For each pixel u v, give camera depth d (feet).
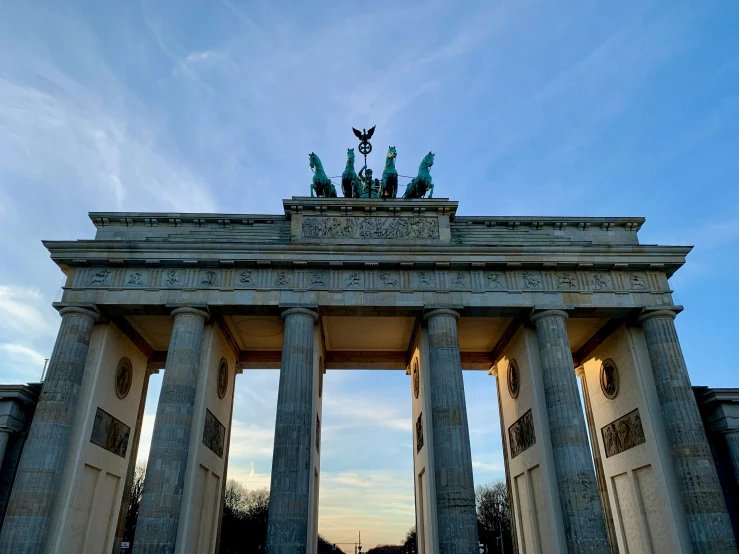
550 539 147.43
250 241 172.04
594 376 195.62
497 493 568.41
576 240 179.93
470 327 186.39
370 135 212.84
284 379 149.48
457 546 131.75
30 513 130.00
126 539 396.98
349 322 182.60
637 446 164.14
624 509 173.68
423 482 167.63
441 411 147.64
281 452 139.85
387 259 161.89
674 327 160.66
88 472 152.25
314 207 173.27
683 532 143.33
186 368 149.28
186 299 158.30
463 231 176.96
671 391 152.35
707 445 146.82
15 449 147.84
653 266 165.78
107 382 163.53
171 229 176.14
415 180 186.09
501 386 202.49
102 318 162.09
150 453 138.51
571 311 162.91
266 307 159.63
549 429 153.17
